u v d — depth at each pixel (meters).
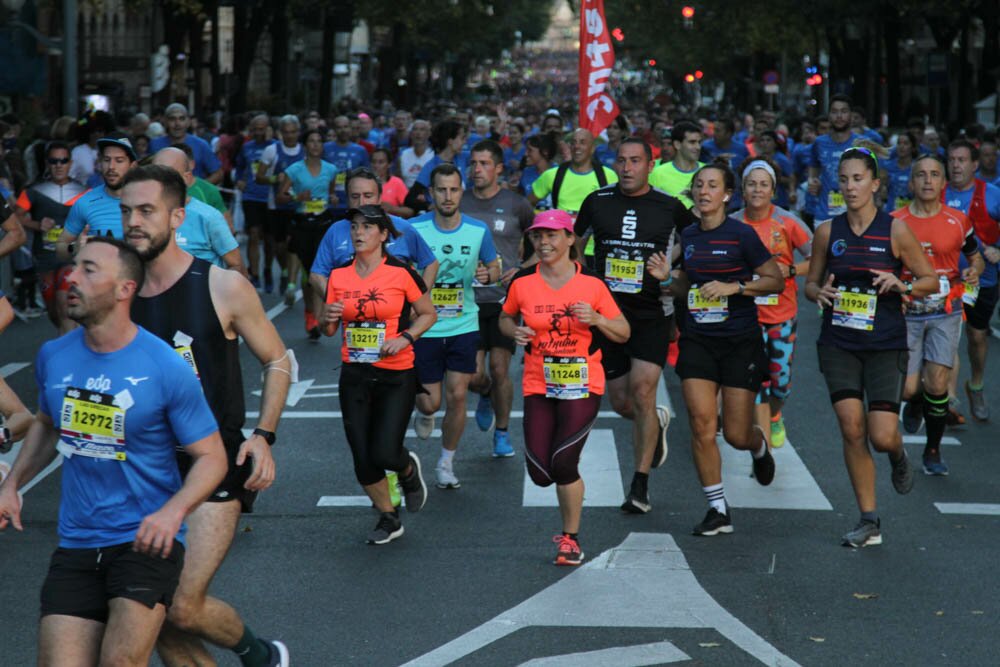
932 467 19.08
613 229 17.12
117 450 9.13
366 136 50.47
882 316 15.60
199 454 9.20
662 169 24.73
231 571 14.62
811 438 21.42
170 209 10.23
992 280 22.06
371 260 15.45
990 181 29.81
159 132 38.31
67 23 42.44
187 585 10.02
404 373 15.52
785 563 14.91
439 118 79.62
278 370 10.62
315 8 93.00
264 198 37.88
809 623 13.00
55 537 15.88
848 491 18.20
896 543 15.73
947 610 13.40
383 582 14.25
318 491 18.17
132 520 9.22
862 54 92.00
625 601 13.61
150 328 10.39
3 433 12.09
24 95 49.38
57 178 26.42
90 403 9.08
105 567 9.18
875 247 15.61
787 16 95.00
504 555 15.23
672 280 16.30
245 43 80.62
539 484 14.84
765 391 19.45
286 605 13.51
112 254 9.01
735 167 36.97
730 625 12.92
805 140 46.91
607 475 19.00
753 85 146.75
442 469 18.22
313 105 115.56
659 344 17.03
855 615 13.23
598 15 30.83
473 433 21.72
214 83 84.00
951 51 82.31
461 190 17.92
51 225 23.70
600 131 31.09
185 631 10.14
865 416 15.80
